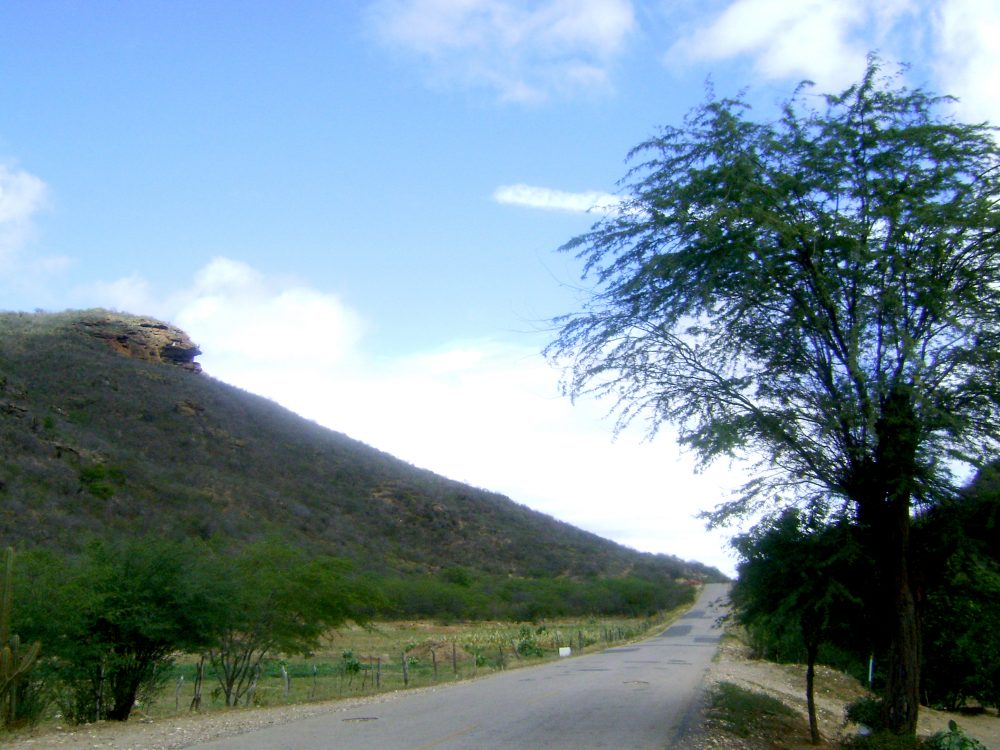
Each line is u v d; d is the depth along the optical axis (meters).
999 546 13.02
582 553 92.94
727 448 12.81
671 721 15.34
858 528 13.49
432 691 22.16
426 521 82.06
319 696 22.17
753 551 13.97
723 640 46.81
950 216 12.35
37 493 44.97
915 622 13.12
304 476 77.94
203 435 74.06
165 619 17.78
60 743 12.88
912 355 12.01
